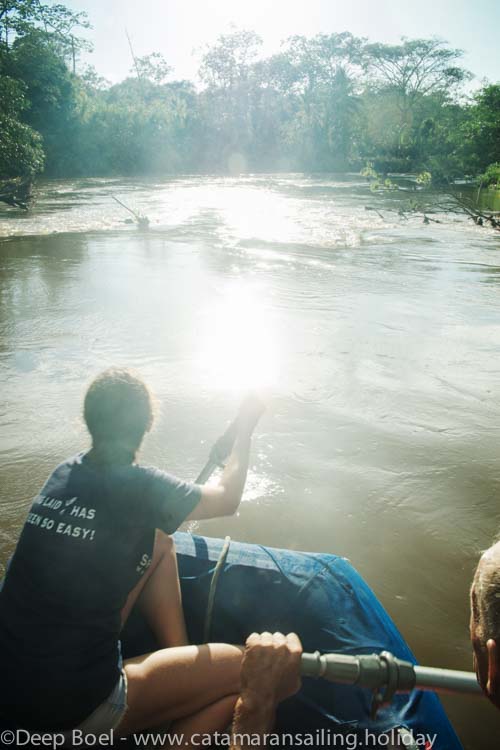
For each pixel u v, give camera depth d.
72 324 7.18
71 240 13.86
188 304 8.12
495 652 1.25
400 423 4.68
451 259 11.93
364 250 12.98
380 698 1.66
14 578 1.74
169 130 53.22
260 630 2.30
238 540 3.31
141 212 19.67
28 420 4.64
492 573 1.30
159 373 5.63
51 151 44.62
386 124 58.97
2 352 6.20
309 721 1.99
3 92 23.47
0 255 11.88
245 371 5.67
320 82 66.00
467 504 3.66
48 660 1.63
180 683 1.88
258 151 61.62
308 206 22.45
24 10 28.53
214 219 18.09
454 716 2.30
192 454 4.17
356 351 6.29
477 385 5.43
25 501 3.61
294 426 4.61
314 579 2.38
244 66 64.88
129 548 1.77
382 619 2.25
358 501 3.67
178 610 2.21
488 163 32.62
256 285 9.38
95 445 1.89
